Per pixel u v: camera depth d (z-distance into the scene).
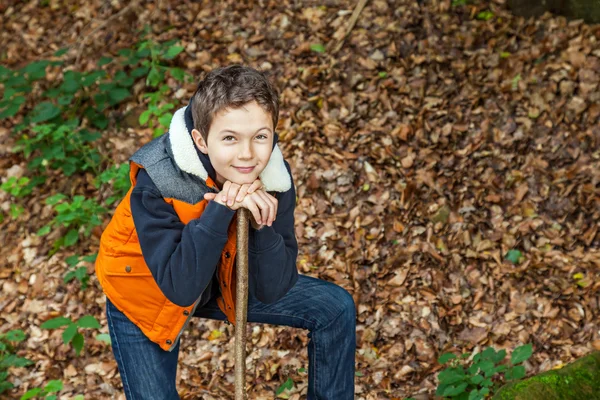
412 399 3.26
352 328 2.48
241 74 1.93
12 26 5.93
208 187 2.13
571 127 4.45
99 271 2.31
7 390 3.65
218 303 2.40
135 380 2.31
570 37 4.84
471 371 3.09
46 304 4.11
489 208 4.20
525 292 3.76
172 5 5.68
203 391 3.50
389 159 4.48
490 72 4.85
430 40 5.05
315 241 4.18
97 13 5.85
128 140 4.93
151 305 2.25
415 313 3.75
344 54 5.07
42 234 4.36
